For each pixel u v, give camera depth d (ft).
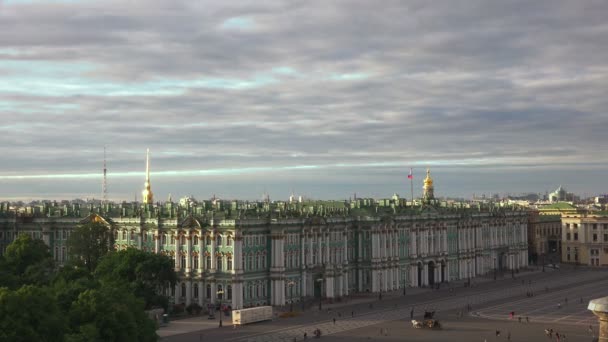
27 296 328.90
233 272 627.46
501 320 587.27
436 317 603.67
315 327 553.23
